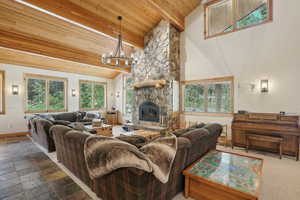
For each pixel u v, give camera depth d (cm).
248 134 374
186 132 240
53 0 332
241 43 436
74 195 198
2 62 502
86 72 713
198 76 522
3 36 377
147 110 593
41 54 443
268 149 363
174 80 540
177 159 183
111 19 461
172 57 534
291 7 368
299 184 228
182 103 561
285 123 343
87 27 403
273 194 203
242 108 435
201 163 221
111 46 581
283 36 378
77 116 607
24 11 364
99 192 189
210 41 494
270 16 393
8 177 243
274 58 389
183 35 561
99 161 156
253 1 425
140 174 132
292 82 368
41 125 365
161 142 164
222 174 188
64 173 256
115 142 157
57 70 633
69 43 498
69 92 673
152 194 153
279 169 279
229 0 468
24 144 425
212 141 292
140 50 629
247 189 155
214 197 174
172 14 490
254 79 417
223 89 476
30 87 573
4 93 513
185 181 192
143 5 458
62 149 270
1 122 507
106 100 820
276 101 387
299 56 359
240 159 236
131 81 739
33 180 234
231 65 454
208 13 510
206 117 504
